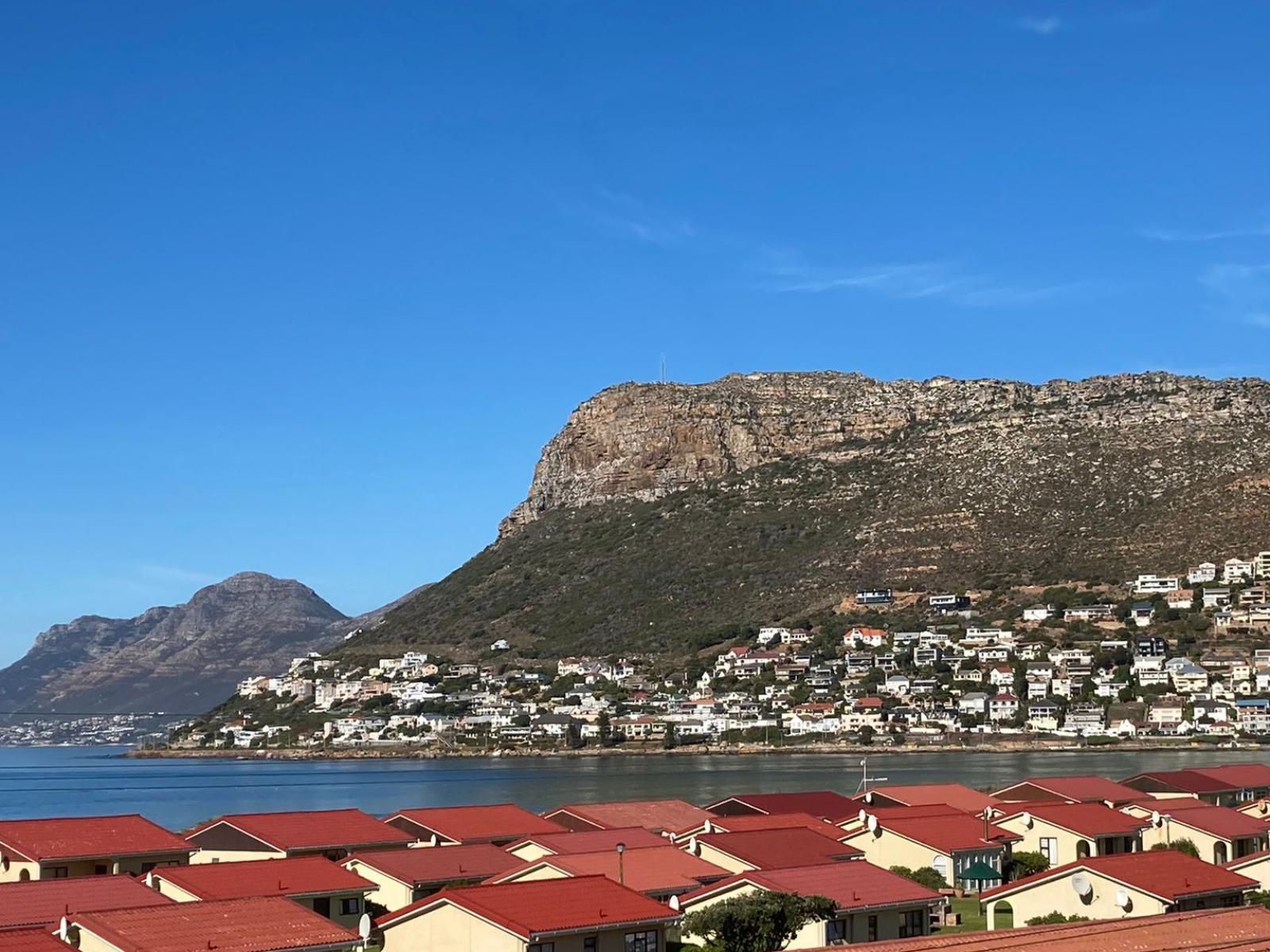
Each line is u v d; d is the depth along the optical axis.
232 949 64.44
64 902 76.94
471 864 96.88
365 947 75.12
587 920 69.06
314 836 105.44
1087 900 79.75
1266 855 88.19
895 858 105.06
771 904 75.12
